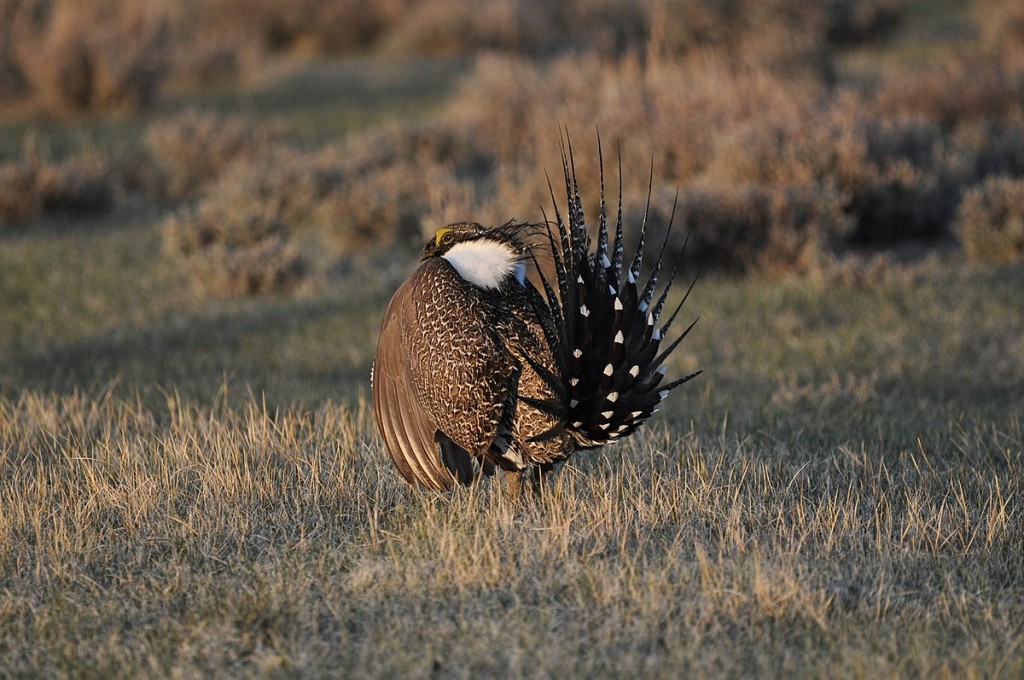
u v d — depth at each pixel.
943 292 46.59
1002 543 20.48
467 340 19.23
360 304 50.09
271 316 48.53
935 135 61.28
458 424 19.55
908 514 21.55
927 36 110.56
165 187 73.44
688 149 58.97
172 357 42.69
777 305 46.00
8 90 92.25
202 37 113.00
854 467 25.00
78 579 19.55
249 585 19.14
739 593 18.00
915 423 30.30
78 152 78.62
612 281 18.67
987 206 51.91
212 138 75.00
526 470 21.73
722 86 65.88
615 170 57.72
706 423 30.00
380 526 21.67
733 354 40.78
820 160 55.12
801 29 102.31
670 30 98.56
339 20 124.75
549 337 19.08
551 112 72.19
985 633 17.06
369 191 60.53
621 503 22.31
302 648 16.95
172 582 19.23
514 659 16.33
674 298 47.59
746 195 51.09
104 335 45.69
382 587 18.80
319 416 29.05
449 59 119.50
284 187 65.56
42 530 21.52
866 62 99.00
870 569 19.19
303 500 22.83
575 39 122.06
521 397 19.08
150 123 88.69
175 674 16.23
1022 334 40.78
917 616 17.62
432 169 65.19
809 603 17.67
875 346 40.62
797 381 37.31
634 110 63.94
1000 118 70.19
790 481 23.55
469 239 20.75
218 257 51.81
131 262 57.47
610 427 19.25
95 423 29.50
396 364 20.39
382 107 96.12
